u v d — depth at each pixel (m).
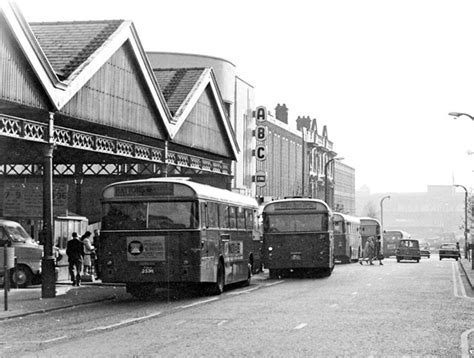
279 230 36.47
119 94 31.19
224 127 45.34
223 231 26.41
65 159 37.75
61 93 25.28
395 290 27.89
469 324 16.66
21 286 29.23
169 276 23.16
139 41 32.38
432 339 14.00
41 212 27.69
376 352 12.25
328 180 107.62
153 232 23.27
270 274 37.78
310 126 97.50
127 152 31.91
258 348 12.61
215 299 23.80
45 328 16.09
